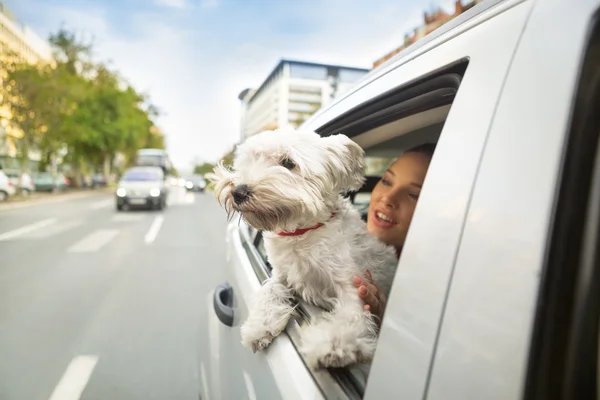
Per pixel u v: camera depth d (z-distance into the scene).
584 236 0.56
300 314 1.28
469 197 0.67
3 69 19.23
